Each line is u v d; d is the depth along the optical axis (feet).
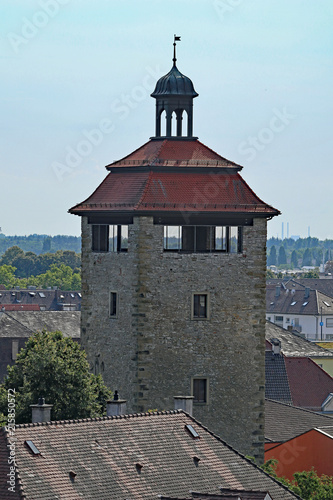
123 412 611.47
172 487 525.34
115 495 504.02
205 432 572.92
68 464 508.94
